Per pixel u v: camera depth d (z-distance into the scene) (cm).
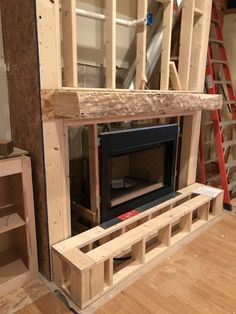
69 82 166
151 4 243
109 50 183
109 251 165
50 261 174
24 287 171
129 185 251
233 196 315
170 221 207
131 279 179
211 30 318
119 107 165
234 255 208
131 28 250
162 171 257
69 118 159
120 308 155
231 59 338
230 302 161
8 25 162
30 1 140
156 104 193
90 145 190
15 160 153
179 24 264
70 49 161
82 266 149
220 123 281
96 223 201
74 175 235
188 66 245
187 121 271
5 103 180
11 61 167
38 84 149
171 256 205
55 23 147
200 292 169
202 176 307
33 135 163
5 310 153
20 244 186
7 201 186
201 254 208
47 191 165
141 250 189
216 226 251
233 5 333
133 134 200
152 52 237
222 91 325
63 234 180
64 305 157
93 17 199
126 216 209
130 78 232
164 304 159
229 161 304
